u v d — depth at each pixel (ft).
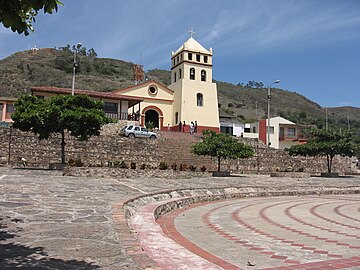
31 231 20.58
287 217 38.99
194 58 163.63
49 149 88.69
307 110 463.01
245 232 29.66
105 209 29.58
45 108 68.18
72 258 15.49
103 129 119.34
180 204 47.26
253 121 202.59
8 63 360.89
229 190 61.82
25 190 38.73
